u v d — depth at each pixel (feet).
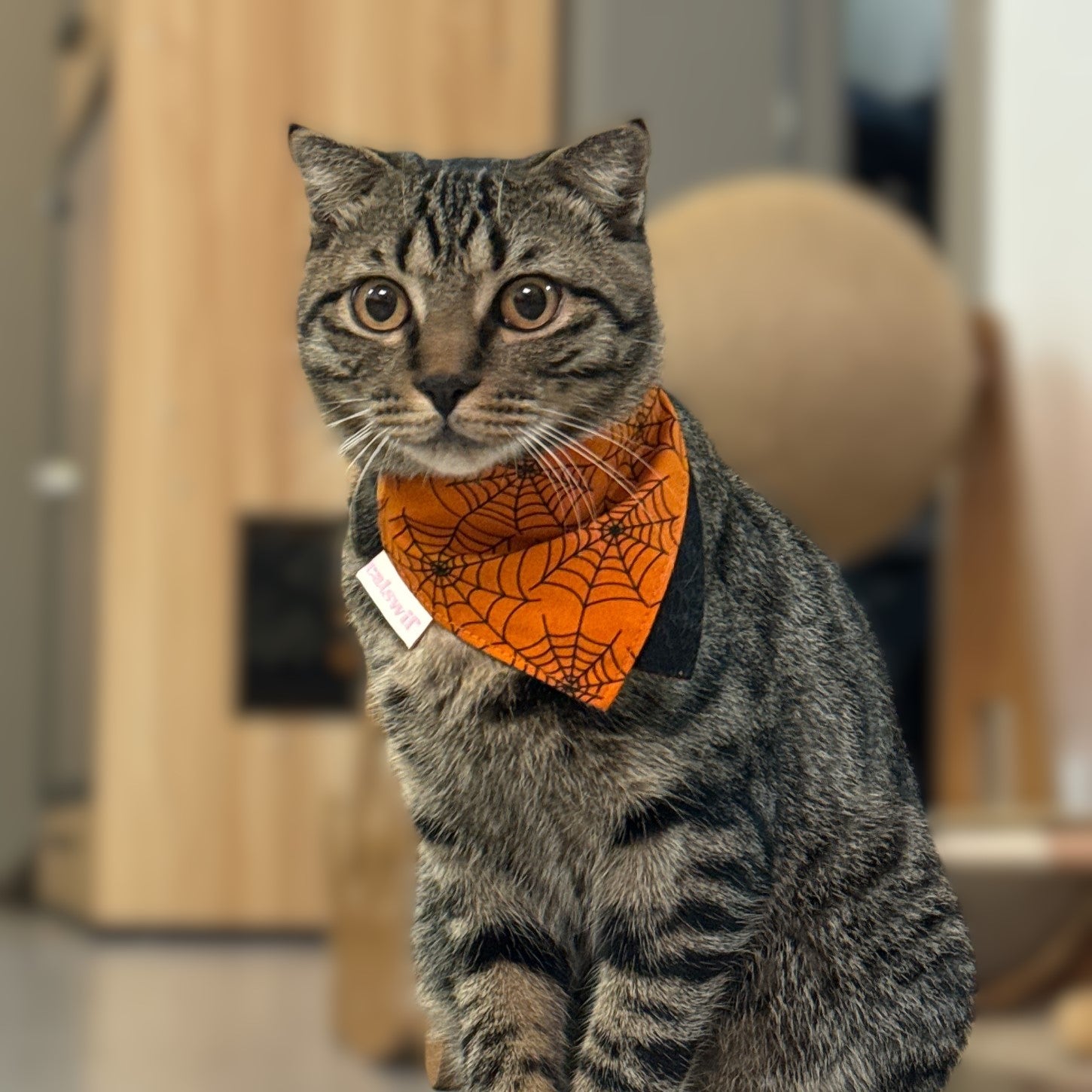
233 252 14.99
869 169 14.49
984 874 11.07
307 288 5.24
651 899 4.83
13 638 17.13
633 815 4.81
